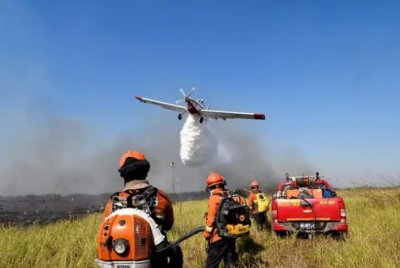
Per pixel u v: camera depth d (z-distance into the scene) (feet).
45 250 22.20
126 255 9.68
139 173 10.90
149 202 10.50
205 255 23.25
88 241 24.22
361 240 23.67
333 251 22.29
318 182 38.11
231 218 18.38
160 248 10.25
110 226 9.91
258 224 35.17
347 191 76.43
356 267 19.27
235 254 19.72
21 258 20.25
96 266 20.04
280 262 22.85
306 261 22.82
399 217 32.22
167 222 11.14
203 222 35.35
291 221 30.81
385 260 18.47
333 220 30.09
